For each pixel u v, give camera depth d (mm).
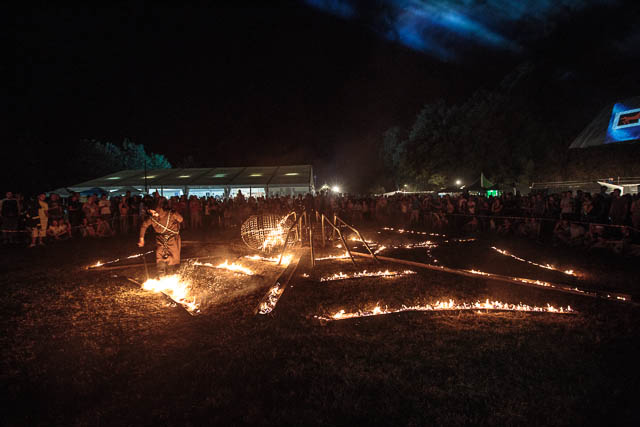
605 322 5363
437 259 10266
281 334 4961
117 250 12461
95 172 47719
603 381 3812
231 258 10805
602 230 11242
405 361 4207
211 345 4695
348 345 4629
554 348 4516
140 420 3281
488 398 3539
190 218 20438
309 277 8234
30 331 5219
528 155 36062
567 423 3195
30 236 14141
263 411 3361
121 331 5211
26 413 3373
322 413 3314
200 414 3336
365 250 11945
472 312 5824
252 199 23234
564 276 8117
